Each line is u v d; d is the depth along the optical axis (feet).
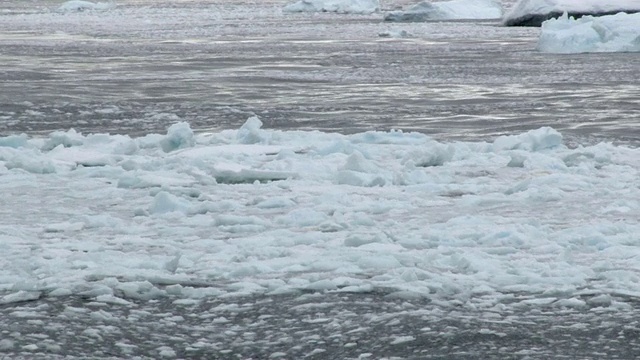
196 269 57.41
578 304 50.55
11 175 92.02
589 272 55.93
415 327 47.14
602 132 130.21
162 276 55.26
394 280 54.34
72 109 156.97
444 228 67.15
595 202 78.02
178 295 52.80
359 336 46.32
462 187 85.20
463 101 170.09
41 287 53.06
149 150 110.32
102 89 191.42
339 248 61.46
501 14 510.58
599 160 99.76
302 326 47.96
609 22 299.99
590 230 65.31
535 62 258.78
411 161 95.66
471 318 48.49
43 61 269.03
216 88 193.67
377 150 108.58
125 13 647.15
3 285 53.72
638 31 295.07
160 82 206.59
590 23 299.99
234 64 256.52
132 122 143.02
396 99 173.68
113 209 77.00
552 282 54.08
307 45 332.19
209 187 86.94
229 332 47.50
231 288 53.78
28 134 130.72
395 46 324.39
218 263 58.65
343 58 274.57
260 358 44.32
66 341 45.42
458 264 57.31
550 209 75.41
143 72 232.73
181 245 63.16
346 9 625.41
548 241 63.05
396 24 474.08
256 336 46.96
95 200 81.00
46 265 57.36
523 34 382.42
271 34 401.70
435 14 497.87
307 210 71.46
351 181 88.28
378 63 257.34
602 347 44.70
